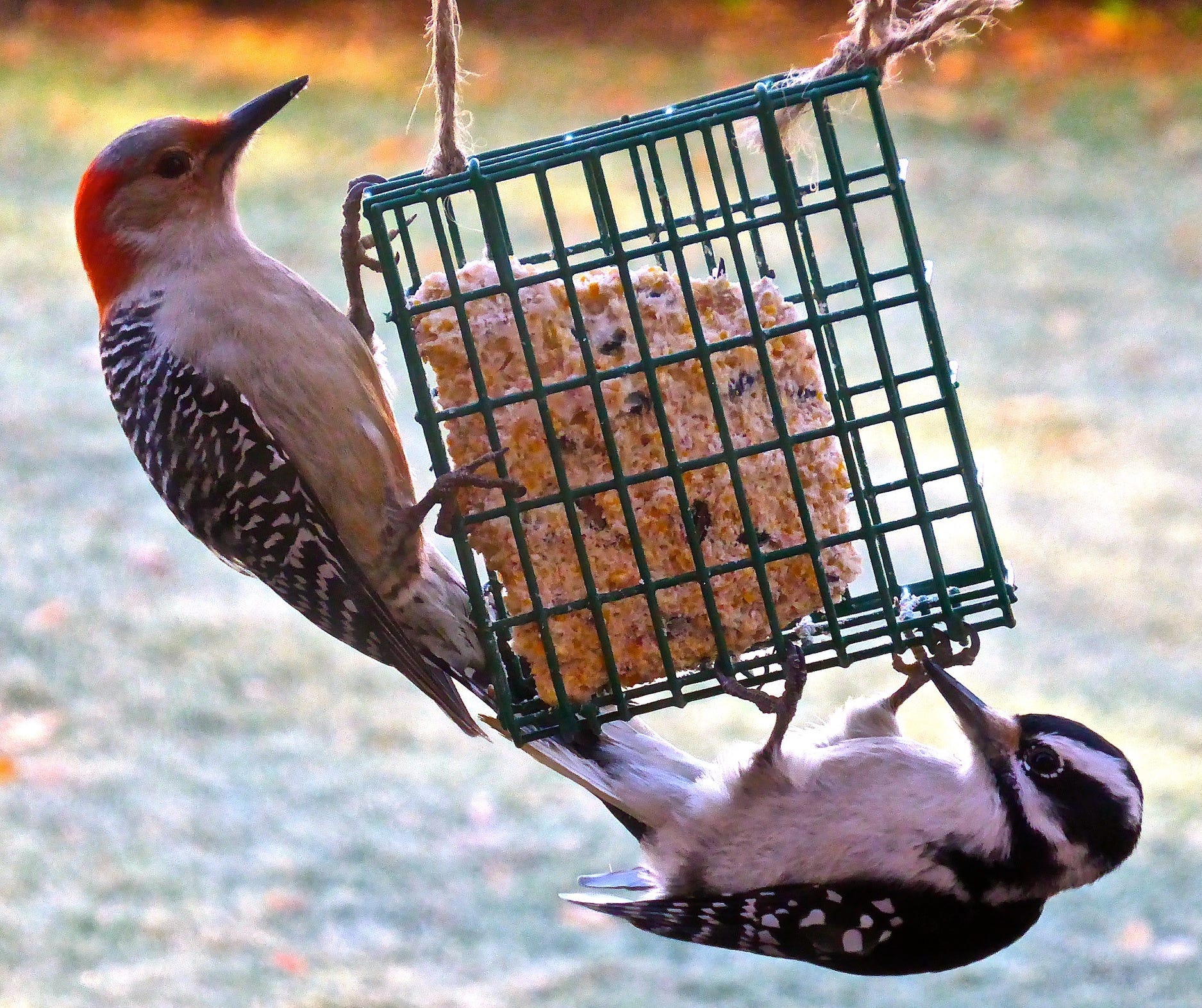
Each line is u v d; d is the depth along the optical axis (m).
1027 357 21.61
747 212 7.65
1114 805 7.35
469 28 33.06
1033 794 7.38
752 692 7.21
